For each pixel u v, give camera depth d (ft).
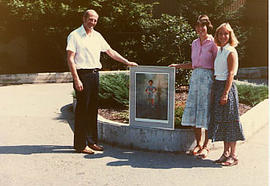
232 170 16.46
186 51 33.37
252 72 49.26
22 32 47.83
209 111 17.71
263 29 57.36
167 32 33.86
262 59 57.21
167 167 16.84
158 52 36.11
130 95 19.65
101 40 19.33
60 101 33.19
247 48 55.62
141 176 15.79
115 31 48.96
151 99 19.19
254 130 22.70
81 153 18.81
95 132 19.38
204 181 15.25
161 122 19.10
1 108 30.07
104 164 17.24
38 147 19.81
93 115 19.16
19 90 39.60
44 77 45.14
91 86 18.56
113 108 26.30
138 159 17.94
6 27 46.37
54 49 54.90
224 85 16.78
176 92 31.86
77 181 15.31
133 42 49.24
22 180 15.46
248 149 19.44
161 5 55.42
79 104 18.57
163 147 18.92
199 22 17.40
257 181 15.25
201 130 18.51
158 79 18.97
